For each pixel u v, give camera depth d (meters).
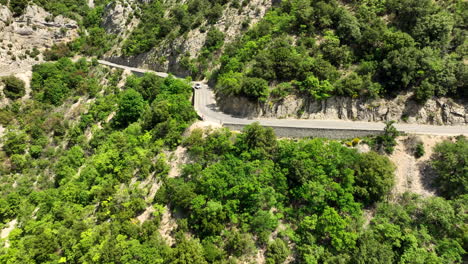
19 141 62.28
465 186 34.69
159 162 43.94
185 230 35.09
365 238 32.16
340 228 32.50
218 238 33.94
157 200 38.88
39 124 67.50
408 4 53.41
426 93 43.78
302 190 36.59
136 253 31.23
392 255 31.05
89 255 33.41
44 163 59.22
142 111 60.34
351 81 46.75
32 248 35.31
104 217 39.44
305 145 40.31
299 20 61.38
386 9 58.59
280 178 37.56
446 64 45.03
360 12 58.41
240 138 43.25
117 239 33.53
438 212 33.31
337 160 37.88
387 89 47.00
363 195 36.31
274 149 41.34
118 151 49.19
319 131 45.34
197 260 29.97
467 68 43.09
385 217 35.25
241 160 40.12
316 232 34.47
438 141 41.09
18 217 47.78
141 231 35.03
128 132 53.59
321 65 49.75
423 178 39.00
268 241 34.28
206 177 37.62
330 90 47.75
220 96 59.44
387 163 37.84
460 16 51.91
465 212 33.62
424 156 40.50
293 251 33.88
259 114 52.16
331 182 36.22
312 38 57.62
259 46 62.34
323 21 58.34
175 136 47.19
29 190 54.25
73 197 45.12
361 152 41.88
